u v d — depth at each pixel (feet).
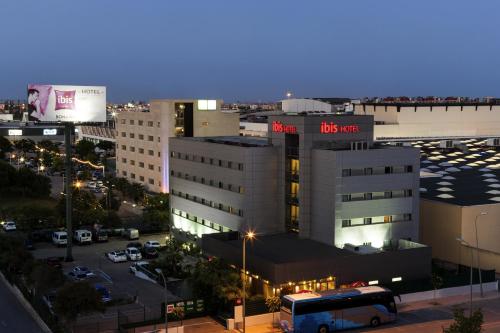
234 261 302.86
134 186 561.43
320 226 322.75
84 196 474.08
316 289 276.21
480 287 299.58
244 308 240.94
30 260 300.20
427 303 283.79
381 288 258.98
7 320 266.36
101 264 366.43
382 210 325.01
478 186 406.41
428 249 303.68
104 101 440.04
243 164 341.41
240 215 347.36
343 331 246.68
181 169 410.93
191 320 259.60
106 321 260.62
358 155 316.81
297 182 334.24
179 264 341.21
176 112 583.99
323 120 327.88
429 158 522.47
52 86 423.64
